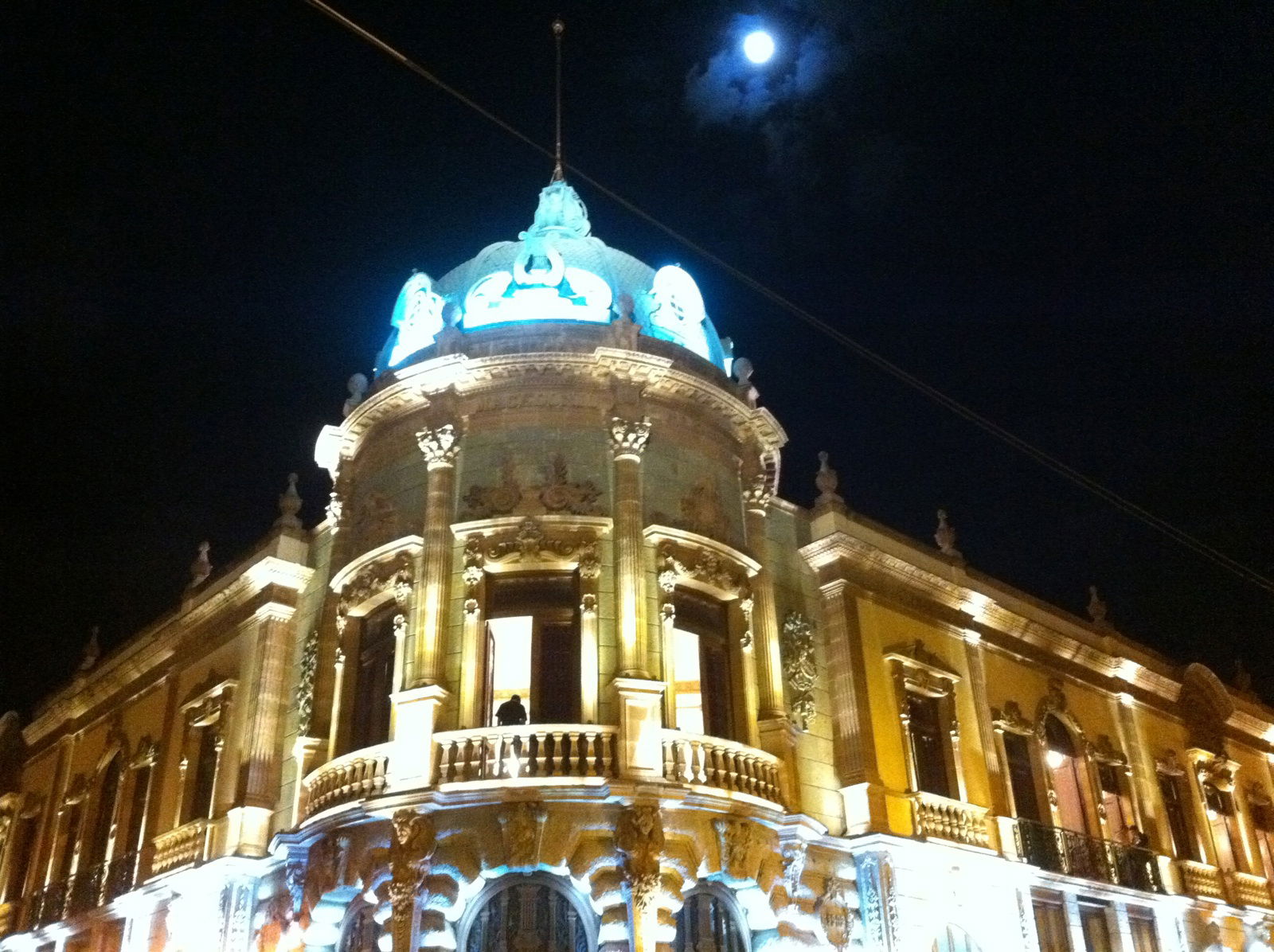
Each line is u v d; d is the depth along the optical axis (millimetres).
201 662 25109
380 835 17953
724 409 22234
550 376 21125
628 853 17203
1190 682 32312
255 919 20375
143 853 23594
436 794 17469
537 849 17281
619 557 19609
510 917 17328
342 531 22219
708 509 21156
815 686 21797
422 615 19172
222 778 22250
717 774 18656
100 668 29625
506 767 17703
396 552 20406
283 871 20047
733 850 18281
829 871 20125
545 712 18781
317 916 18469
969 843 22297
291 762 21500
